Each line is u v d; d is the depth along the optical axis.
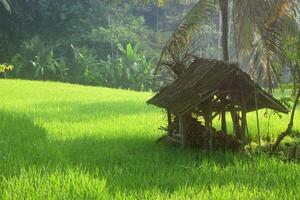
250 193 8.37
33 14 55.53
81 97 27.58
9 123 15.52
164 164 10.91
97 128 15.96
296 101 12.41
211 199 8.05
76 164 10.57
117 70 48.03
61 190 8.32
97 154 11.86
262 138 14.94
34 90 31.09
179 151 12.36
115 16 58.78
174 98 12.89
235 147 12.58
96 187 8.41
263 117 19.28
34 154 11.23
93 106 22.64
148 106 23.05
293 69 12.64
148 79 47.38
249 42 12.71
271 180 9.39
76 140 13.72
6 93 28.20
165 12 63.12
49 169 9.55
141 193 8.33
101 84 48.44
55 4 56.53
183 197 8.10
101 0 58.78
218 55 52.88
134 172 10.13
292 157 12.21
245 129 13.77
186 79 13.40
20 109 20.61
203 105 12.47
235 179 9.49
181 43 15.10
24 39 55.06
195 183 9.05
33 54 50.84
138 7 62.34
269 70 13.49
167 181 9.30
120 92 33.28
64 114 19.47
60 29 56.25
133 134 14.91
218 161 11.30
